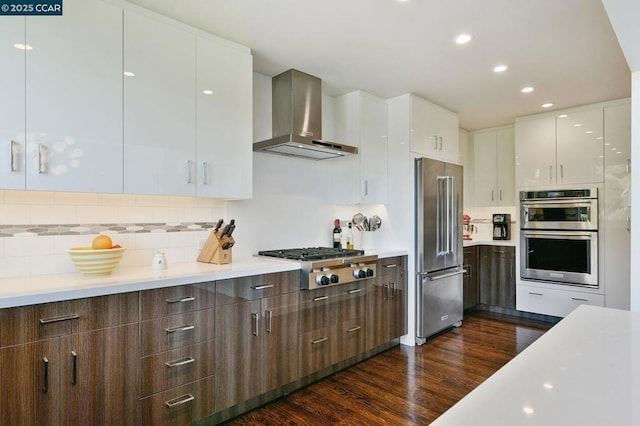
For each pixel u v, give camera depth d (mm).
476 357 3223
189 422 2004
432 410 2352
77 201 2164
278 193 3203
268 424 2205
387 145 3740
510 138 4773
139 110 2057
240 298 2238
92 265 1938
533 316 4418
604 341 1092
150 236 2453
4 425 1473
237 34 2406
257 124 3049
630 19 1616
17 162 1673
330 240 3631
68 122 1814
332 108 3648
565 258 4059
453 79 3199
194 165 2283
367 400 2486
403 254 3516
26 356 1524
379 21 2244
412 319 3561
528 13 2152
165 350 1916
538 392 766
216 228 2547
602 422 646
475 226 5348
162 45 2152
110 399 1734
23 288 1633
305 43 2533
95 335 1695
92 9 1899
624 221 3711
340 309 2881
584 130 3945
